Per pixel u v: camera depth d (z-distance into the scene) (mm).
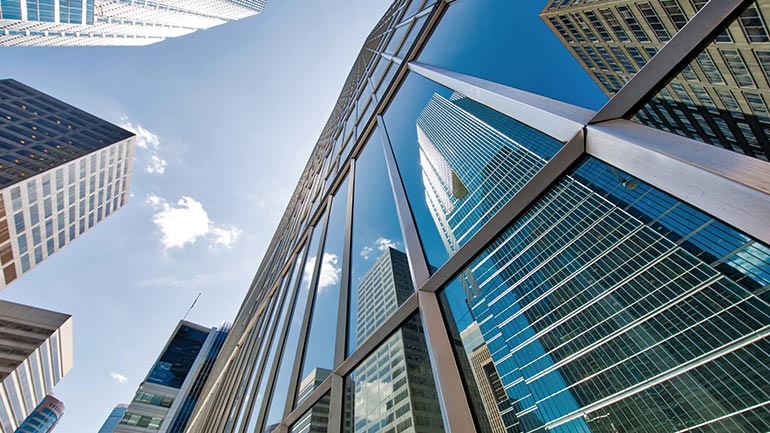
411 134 6730
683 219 1613
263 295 19969
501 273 2729
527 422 2037
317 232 11578
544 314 2279
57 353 90188
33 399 88062
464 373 2643
